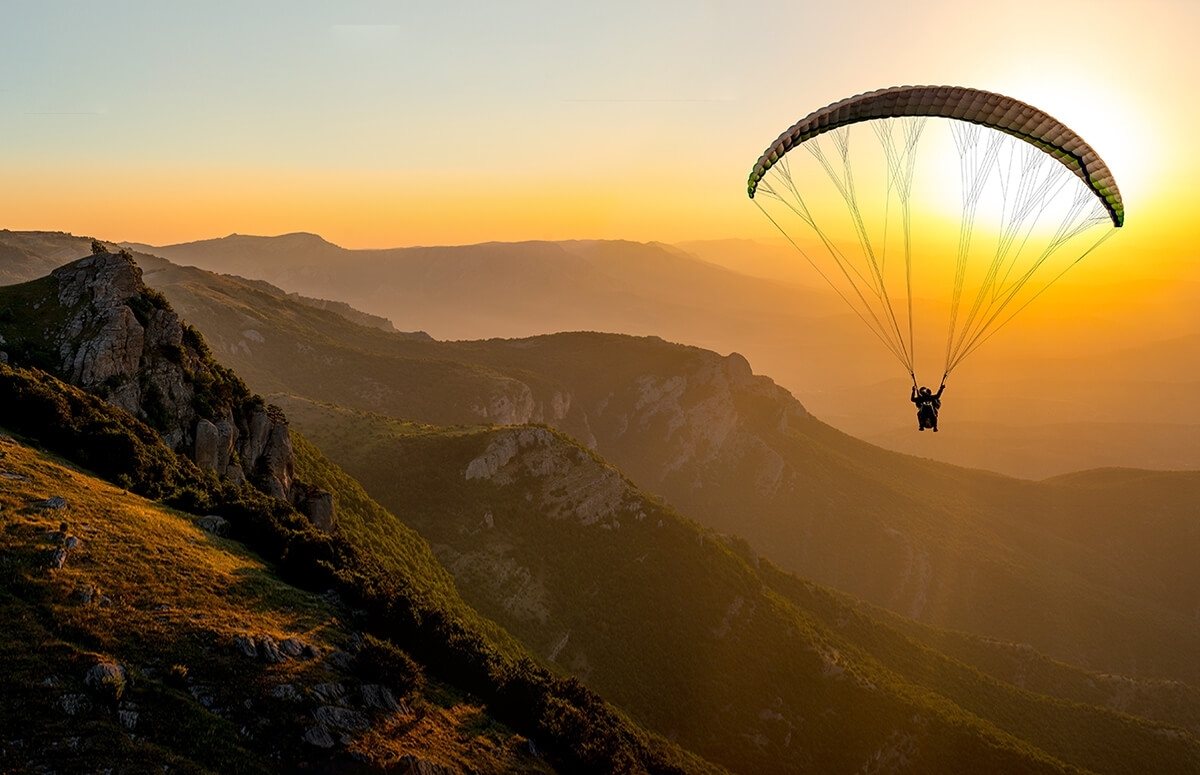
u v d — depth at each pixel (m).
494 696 52.38
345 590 52.56
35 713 29.97
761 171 47.22
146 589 41.22
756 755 105.31
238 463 74.44
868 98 44.81
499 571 118.69
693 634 120.12
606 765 51.84
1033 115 42.09
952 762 107.38
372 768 36.44
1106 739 134.50
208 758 32.00
